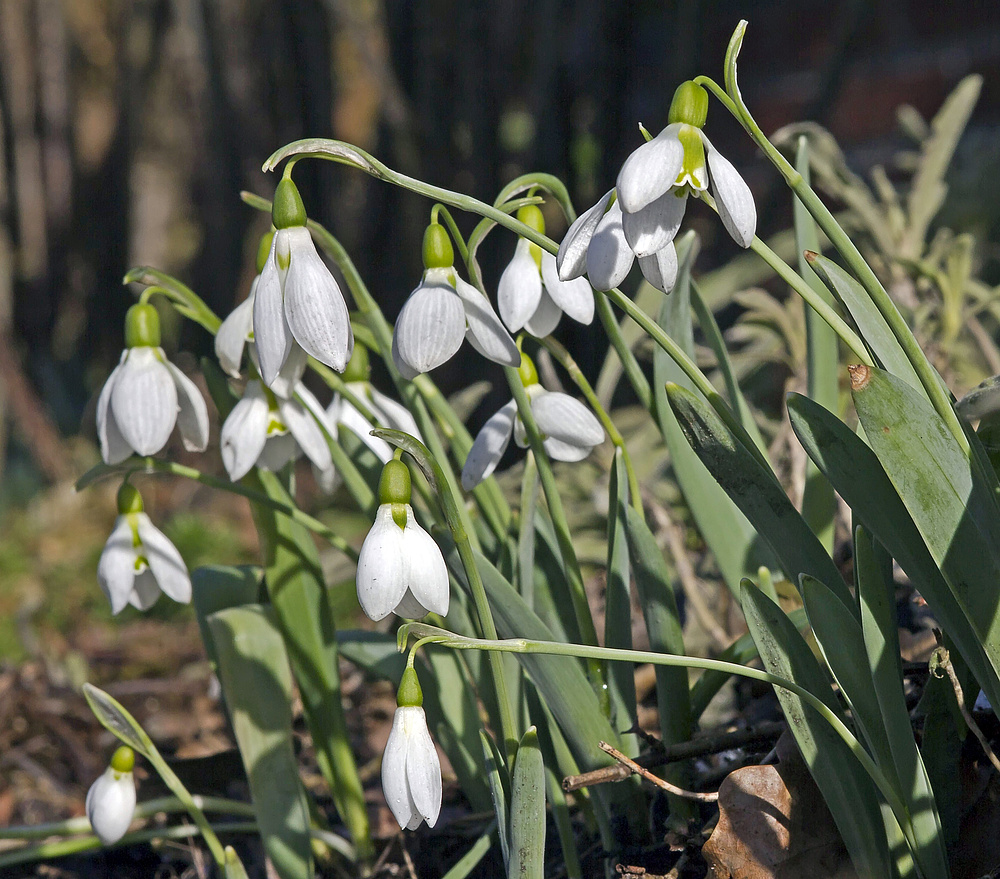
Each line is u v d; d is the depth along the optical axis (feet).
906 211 3.77
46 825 2.32
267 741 2.25
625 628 2.17
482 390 2.99
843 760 2.03
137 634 4.85
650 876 2.13
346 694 2.97
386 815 2.47
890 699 2.01
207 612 2.35
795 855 2.10
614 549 2.18
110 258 11.25
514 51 6.07
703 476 2.24
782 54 8.21
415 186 2.03
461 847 2.33
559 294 2.11
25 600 5.65
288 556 2.28
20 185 10.79
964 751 2.14
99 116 11.64
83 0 11.48
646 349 2.65
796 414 1.98
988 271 5.65
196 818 2.22
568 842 2.18
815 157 3.39
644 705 2.57
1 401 8.96
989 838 2.10
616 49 5.77
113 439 2.17
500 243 5.48
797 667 2.04
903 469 1.95
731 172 1.95
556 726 2.19
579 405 2.14
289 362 2.17
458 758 2.32
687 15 5.59
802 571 2.06
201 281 9.86
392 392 5.91
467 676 2.34
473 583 2.06
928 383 1.98
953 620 2.00
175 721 3.54
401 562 1.99
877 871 2.04
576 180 6.00
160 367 2.15
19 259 10.91
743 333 3.33
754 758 2.20
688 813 2.18
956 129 3.55
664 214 1.96
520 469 3.57
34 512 7.59
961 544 1.95
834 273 2.02
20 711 3.38
